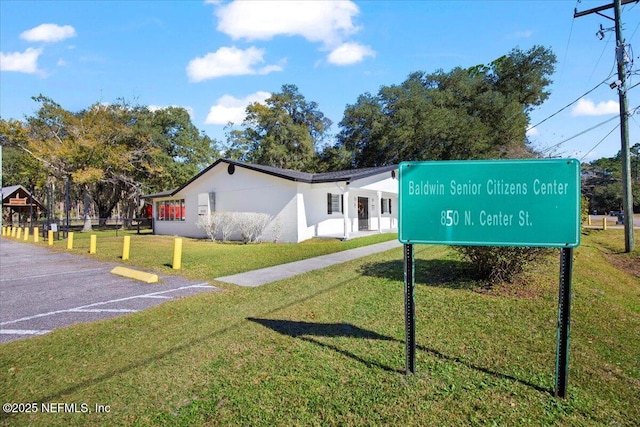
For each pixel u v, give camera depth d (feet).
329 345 12.79
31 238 72.08
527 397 9.45
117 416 8.91
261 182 53.67
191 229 65.72
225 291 21.31
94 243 42.50
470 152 100.17
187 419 8.72
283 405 9.21
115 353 12.53
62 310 18.11
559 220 9.34
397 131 107.45
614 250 43.21
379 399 9.41
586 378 10.41
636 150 181.37
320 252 37.22
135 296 20.65
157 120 111.86
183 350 12.62
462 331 13.83
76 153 80.94
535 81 115.03
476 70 131.13
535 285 19.54
